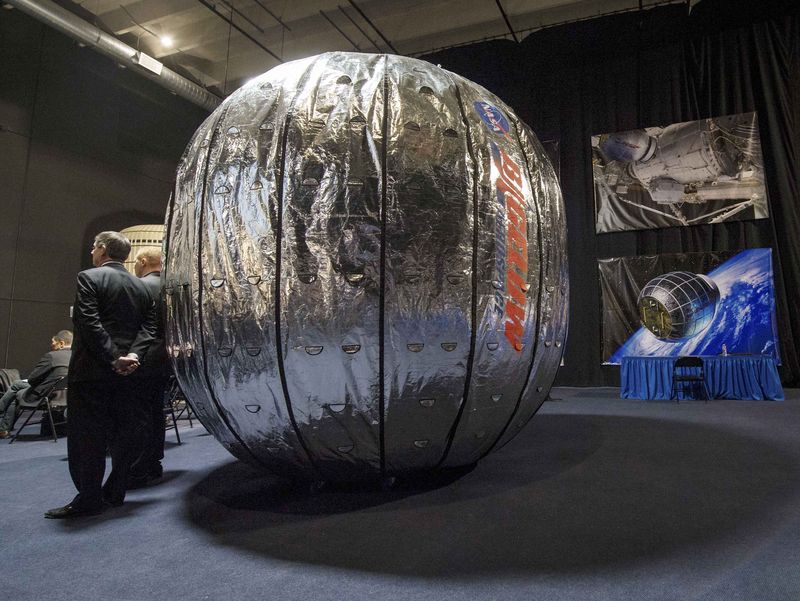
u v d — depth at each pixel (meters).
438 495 2.67
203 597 1.63
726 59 9.48
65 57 9.12
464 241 2.37
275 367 2.27
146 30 9.98
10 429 5.11
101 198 9.64
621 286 9.69
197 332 2.42
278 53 11.59
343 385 2.27
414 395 2.32
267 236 2.29
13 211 8.21
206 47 11.40
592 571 1.76
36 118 8.60
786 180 8.86
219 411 2.49
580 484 2.87
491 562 1.85
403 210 2.29
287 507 2.54
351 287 2.24
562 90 10.66
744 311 8.82
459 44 11.28
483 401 2.47
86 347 2.46
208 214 2.41
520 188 2.63
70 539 2.16
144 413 2.74
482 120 2.65
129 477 2.98
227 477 3.21
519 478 3.00
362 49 11.39
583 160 10.38
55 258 8.77
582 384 9.87
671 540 2.03
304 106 2.42
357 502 2.58
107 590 1.69
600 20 10.01
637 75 10.11
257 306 2.27
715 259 9.12
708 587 1.63
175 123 11.45
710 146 9.28
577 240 10.23
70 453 2.50
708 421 5.19
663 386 7.41
